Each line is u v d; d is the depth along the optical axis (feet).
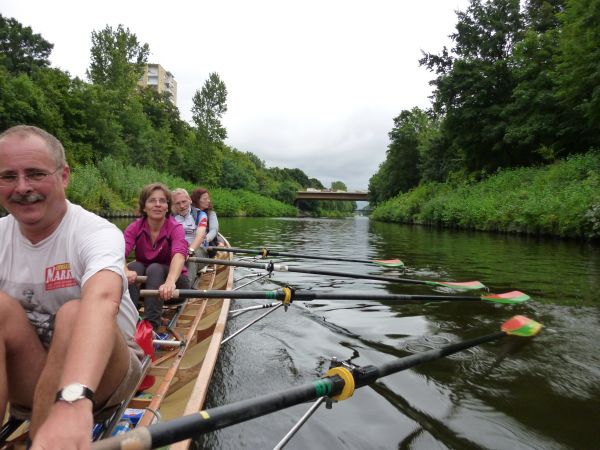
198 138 181.68
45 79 100.78
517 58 80.48
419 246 43.80
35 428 5.31
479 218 65.05
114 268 5.89
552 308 18.10
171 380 9.60
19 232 6.45
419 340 14.51
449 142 101.96
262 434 8.74
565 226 45.47
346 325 16.19
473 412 9.62
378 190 173.68
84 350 4.75
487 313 17.61
